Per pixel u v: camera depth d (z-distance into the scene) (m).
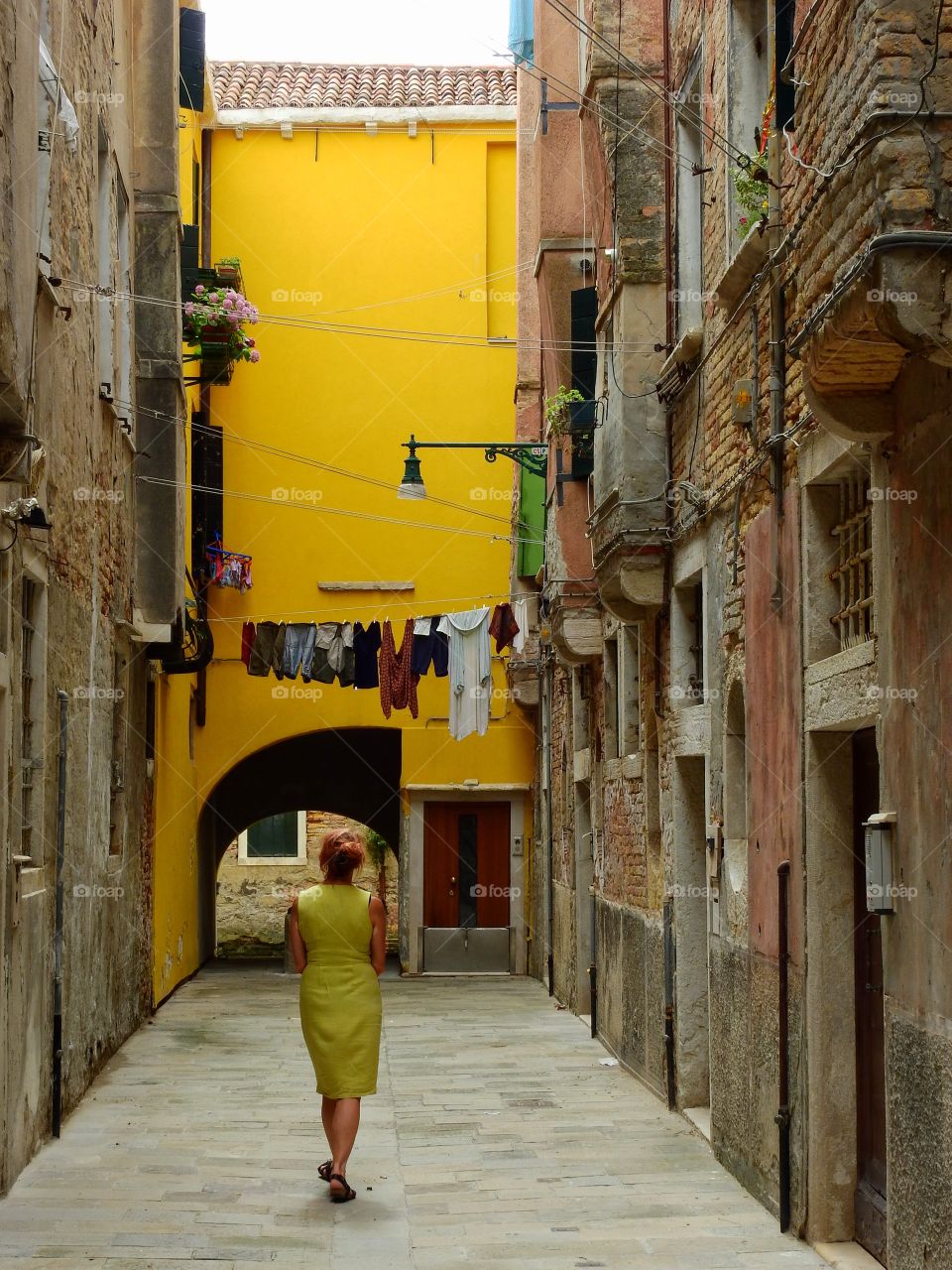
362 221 22.67
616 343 11.19
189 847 21.30
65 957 10.23
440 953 22.58
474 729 18.48
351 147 22.72
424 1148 9.29
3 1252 6.65
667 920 10.88
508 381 22.59
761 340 8.26
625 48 11.12
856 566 7.00
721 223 9.24
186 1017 16.59
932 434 5.52
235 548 22.14
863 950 7.11
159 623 14.53
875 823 6.06
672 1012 10.72
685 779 10.80
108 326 12.30
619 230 10.98
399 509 22.36
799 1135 7.25
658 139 11.01
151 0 14.33
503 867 22.73
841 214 5.43
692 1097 10.48
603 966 14.63
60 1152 8.97
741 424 8.55
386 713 18.44
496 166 22.94
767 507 8.23
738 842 9.11
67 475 10.11
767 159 7.88
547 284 14.52
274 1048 13.98
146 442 14.53
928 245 4.86
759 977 8.16
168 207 14.44
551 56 14.70
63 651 10.09
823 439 7.01
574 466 14.38
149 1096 11.10
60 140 9.52
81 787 11.05
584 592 14.71
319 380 22.44
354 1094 7.87
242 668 22.14
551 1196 8.02
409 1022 16.48
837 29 5.52
